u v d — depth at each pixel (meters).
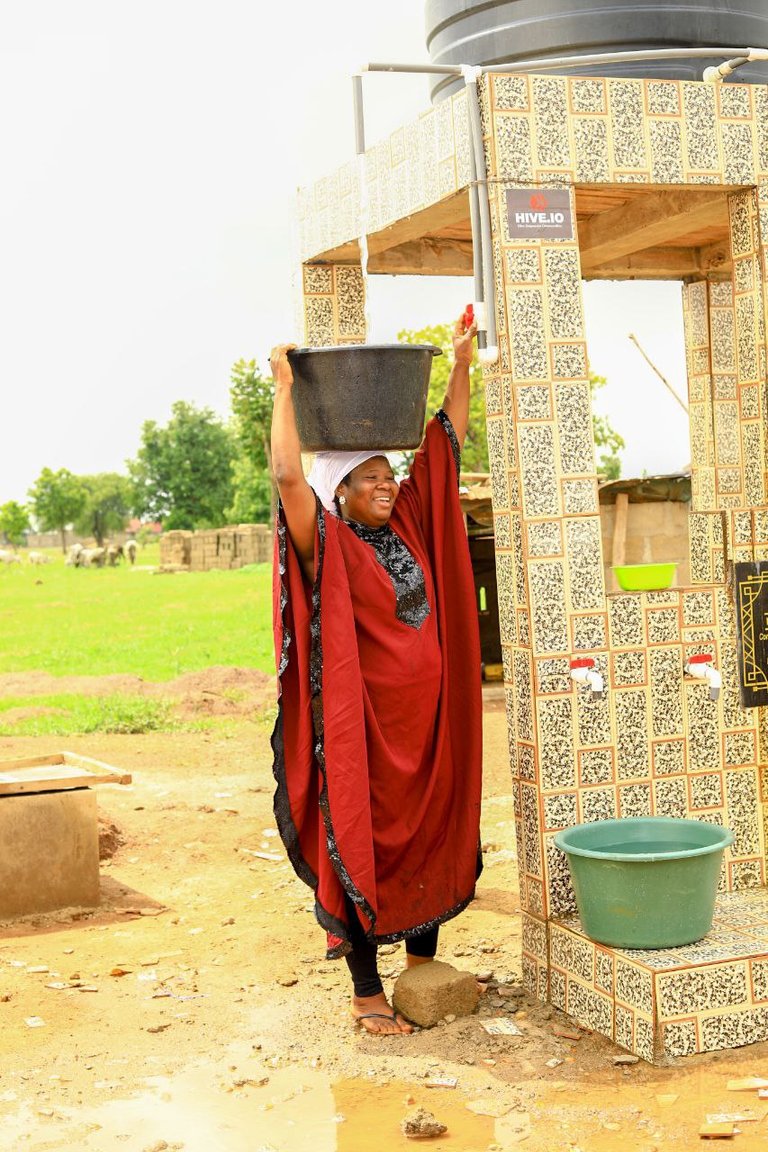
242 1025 4.84
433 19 5.81
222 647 21.14
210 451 103.06
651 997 4.28
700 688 5.14
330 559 4.54
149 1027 4.79
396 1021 4.72
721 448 8.21
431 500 5.00
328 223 6.12
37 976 5.44
